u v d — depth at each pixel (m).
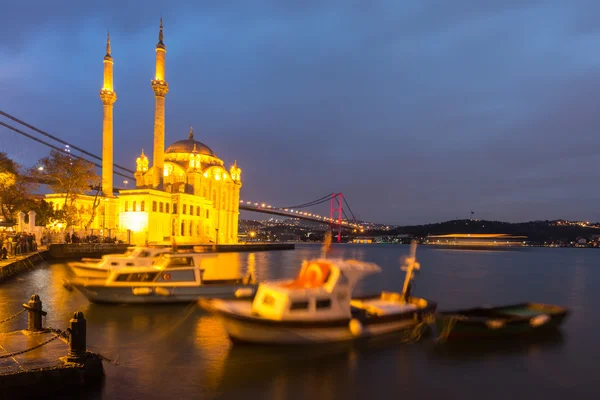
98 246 64.94
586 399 13.98
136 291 24.92
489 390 14.55
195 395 13.20
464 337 18.84
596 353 18.42
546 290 44.00
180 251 28.33
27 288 31.56
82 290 25.56
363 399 13.53
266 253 112.62
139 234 87.81
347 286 18.14
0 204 65.56
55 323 21.19
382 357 17.08
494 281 52.47
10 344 14.16
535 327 20.11
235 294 26.58
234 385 14.04
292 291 16.92
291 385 14.24
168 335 19.39
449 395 14.09
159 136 99.56
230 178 128.50
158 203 92.44
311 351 17.11
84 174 77.25
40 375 11.85
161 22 103.44
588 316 28.33
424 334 19.73
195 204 105.06
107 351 17.03
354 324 17.34
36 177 73.69
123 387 13.43
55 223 75.06
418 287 44.47
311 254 110.38
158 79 100.12
